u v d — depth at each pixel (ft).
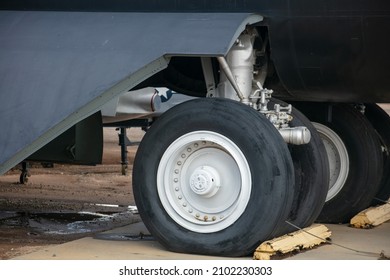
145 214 30.19
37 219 38.24
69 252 30.17
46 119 29.76
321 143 33.19
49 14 32.83
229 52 31.71
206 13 31.19
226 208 29.40
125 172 55.57
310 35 31.01
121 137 55.42
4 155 29.81
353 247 32.07
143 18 31.40
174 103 52.75
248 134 28.86
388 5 29.96
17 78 30.81
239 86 31.68
